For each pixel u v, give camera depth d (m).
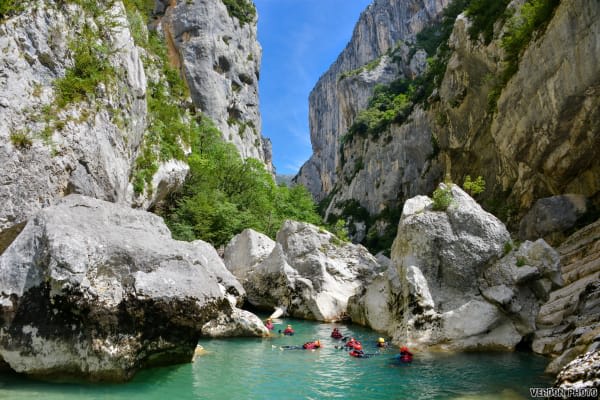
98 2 18.80
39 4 15.11
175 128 27.91
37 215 9.09
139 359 8.87
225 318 14.86
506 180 34.81
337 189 93.94
